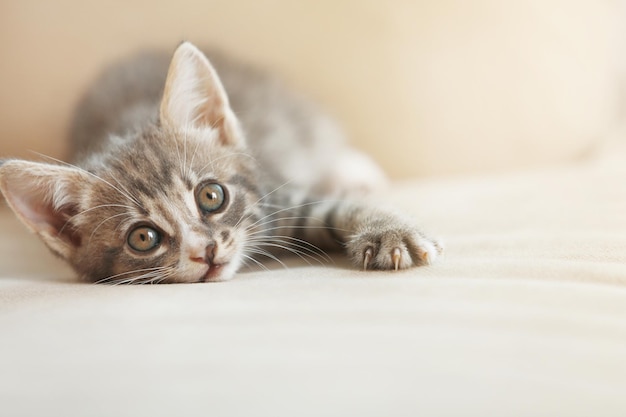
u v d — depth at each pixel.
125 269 0.34
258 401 0.22
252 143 0.42
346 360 0.24
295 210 0.38
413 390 0.22
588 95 0.52
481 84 0.49
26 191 0.34
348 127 0.49
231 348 0.24
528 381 0.23
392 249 0.31
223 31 0.48
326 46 0.48
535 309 0.26
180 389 0.23
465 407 0.21
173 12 0.48
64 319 0.27
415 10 0.48
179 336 0.25
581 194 0.40
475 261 0.30
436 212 0.39
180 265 0.33
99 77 0.47
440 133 0.50
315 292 0.28
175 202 0.34
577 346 0.24
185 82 0.37
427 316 0.25
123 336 0.25
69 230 0.35
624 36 0.56
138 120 0.40
